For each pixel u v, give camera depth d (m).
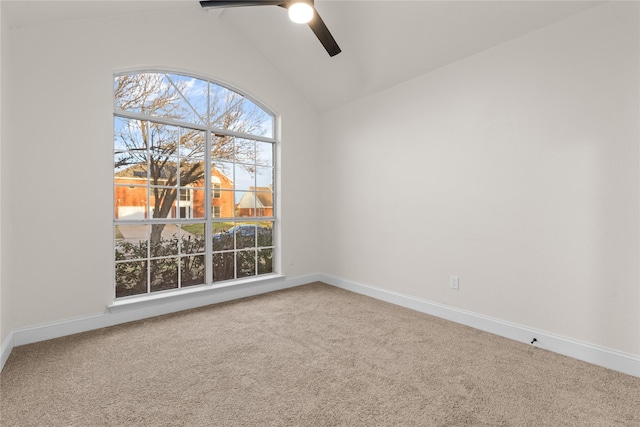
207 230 3.56
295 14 2.24
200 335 2.63
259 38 3.63
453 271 2.95
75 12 2.52
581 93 2.19
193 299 3.33
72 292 2.67
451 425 1.57
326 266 4.34
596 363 2.15
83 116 2.70
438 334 2.66
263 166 4.03
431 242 3.12
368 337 2.60
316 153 4.38
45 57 2.54
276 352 2.33
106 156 2.81
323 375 2.02
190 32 3.30
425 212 3.17
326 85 3.86
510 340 2.53
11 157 2.39
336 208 4.16
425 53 2.94
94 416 1.62
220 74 3.52
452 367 2.12
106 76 2.81
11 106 2.38
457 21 2.55
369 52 3.18
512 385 1.91
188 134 3.46
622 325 2.06
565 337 2.29
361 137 3.81
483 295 2.75
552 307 2.35
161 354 2.29
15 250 2.43
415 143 3.24
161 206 3.29
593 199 2.15
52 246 2.58
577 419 1.61
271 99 3.94
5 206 2.23
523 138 2.47
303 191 4.26
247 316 3.08
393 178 3.46
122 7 2.72
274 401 1.75
